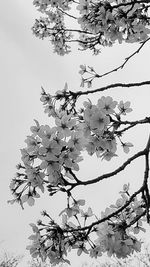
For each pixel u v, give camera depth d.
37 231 3.67
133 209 4.19
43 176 3.40
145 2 4.71
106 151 3.88
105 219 3.81
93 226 3.89
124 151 4.14
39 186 3.45
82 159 3.45
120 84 5.31
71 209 3.82
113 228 3.82
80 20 4.98
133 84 5.23
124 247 3.76
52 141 3.28
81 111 5.35
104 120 3.64
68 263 3.66
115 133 3.90
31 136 3.35
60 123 3.44
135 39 5.01
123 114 4.38
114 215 4.05
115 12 4.86
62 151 3.34
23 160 3.37
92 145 3.79
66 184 3.60
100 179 3.80
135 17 4.80
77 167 3.35
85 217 4.10
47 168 3.33
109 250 3.83
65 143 3.33
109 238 3.79
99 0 4.81
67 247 3.78
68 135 3.36
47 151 3.29
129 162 4.04
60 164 3.31
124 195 4.30
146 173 4.14
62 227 3.85
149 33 4.91
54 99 5.42
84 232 3.84
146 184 4.05
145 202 4.00
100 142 3.73
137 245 3.86
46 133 3.36
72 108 5.39
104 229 3.82
